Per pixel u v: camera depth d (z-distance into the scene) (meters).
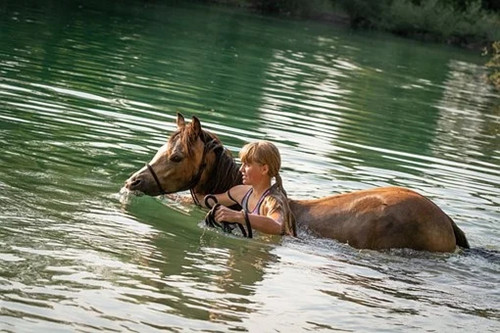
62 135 11.77
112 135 12.25
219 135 13.36
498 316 7.27
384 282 7.84
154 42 27.03
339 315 6.85
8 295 6.25
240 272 7.59
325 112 17.91
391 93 23.75
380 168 12.71
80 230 8.04
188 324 6.24
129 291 6.71
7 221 7.88
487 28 55.75
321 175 11.60
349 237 8.99
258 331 6.30
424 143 15.95
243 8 52.03
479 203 11.30
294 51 31.33
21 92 14.50
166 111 14.90
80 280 6.76
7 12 29.45
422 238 8.90
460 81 30.66
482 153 15.78
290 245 8.72
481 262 8.81
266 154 9.22
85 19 31.05
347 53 34.50
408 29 55.25
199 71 21.69
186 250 8.02
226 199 9.59
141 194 9.65
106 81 17.47
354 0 54.50
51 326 5.88
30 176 9.57
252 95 18.73
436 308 7.30
